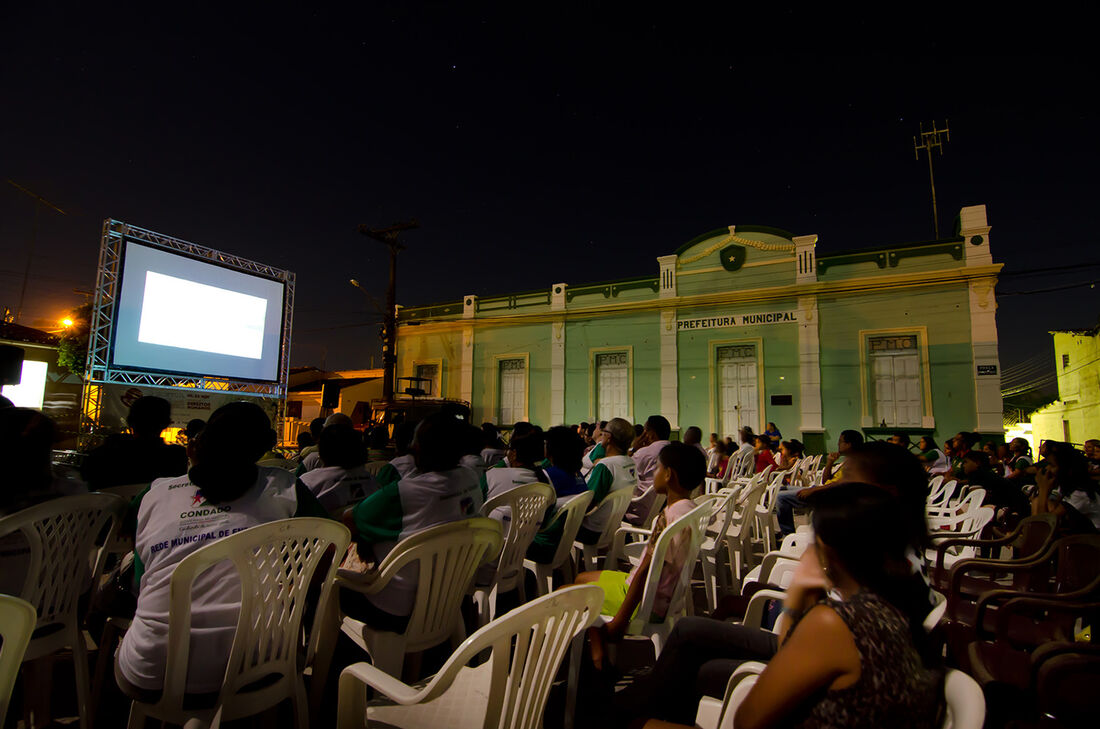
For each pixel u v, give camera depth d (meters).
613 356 17.16
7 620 1.53
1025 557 3.96
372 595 2.59
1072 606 2.62
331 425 3.98
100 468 3.71
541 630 1.71
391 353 19.61
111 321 9.92
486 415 18.77
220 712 2.04
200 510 2.22
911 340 13.49
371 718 1.97
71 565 2.55
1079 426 25.47
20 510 2.43
